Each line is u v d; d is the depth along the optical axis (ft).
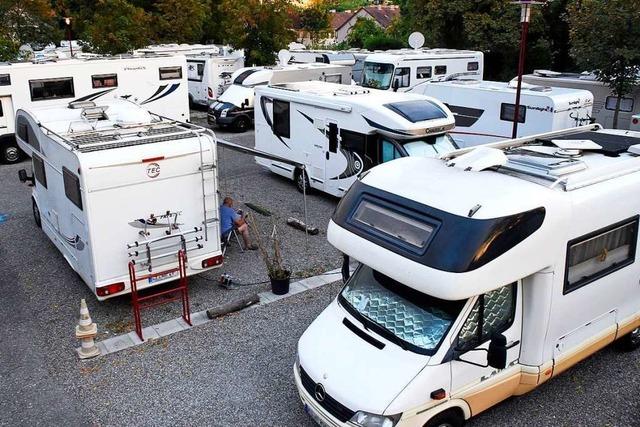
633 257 22.17
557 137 26.50
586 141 24.44
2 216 42.42
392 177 20.31
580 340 20.95
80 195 26.43
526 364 19.52
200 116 84.79
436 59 73.46
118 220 26.84
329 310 20.93
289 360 24.43
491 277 16.79
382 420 16.78
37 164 33.78
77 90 59.98
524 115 50.24
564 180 19.33
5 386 22.98
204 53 92.79
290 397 22.08
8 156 57.11
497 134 52.75
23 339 26.40
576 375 23.13
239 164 56.18
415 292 19.13
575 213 18.98
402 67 70.59
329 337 19.54
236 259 34.63
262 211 42.24
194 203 28.84
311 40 177.17
